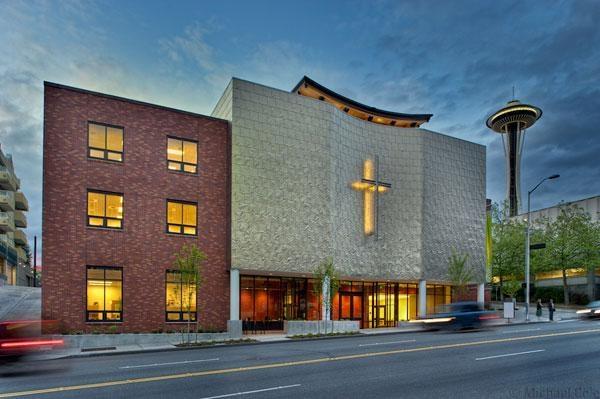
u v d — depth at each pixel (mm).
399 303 34906
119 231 24234
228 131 27828
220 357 16688
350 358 15516
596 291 54094
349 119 31938
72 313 22672
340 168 30859
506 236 51375
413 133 34594
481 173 37719
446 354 16094
